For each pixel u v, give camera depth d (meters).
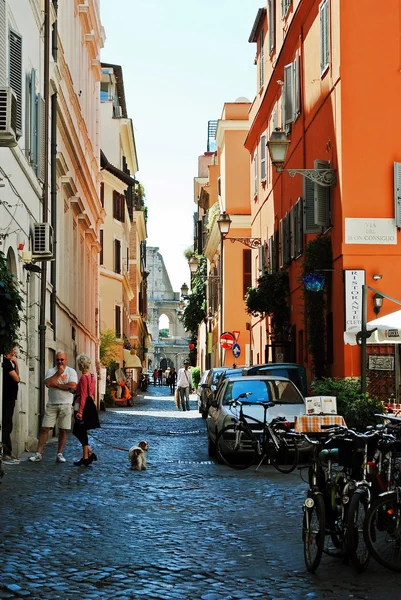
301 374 26.73
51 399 19.08
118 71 69.38
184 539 10.67
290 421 18.59
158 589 8.25
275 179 36.72
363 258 23.47
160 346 152.25
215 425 19.83
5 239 18.11
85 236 40.78
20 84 19.12
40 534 10.83
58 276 29.39
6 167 18.38
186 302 76.88
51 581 8.50
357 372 23.19
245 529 11.35
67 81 31.78
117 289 63.72
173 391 79.75
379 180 23.59
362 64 23.72
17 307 13.72
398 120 23.66
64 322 31.36
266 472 17.98
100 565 9.22
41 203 23.94
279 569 9.14
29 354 22.20
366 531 8.86
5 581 8.44
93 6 41.53
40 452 19.17
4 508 12.73
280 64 34.12
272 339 35.41
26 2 21.00
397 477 9.30
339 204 23.83
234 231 52.88
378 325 20.78
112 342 55.50
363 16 23.73
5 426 18.39
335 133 24.23
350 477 9.37
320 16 25.97
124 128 69.12
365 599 7.94
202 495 14.47
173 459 20.56
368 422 20.52
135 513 12.57
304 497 14.23
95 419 18.62
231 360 52.06
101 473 17.25
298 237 30.58
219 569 9.09
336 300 24.28
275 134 23.75
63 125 29.80
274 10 36.31
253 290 35.38
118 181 63.44
